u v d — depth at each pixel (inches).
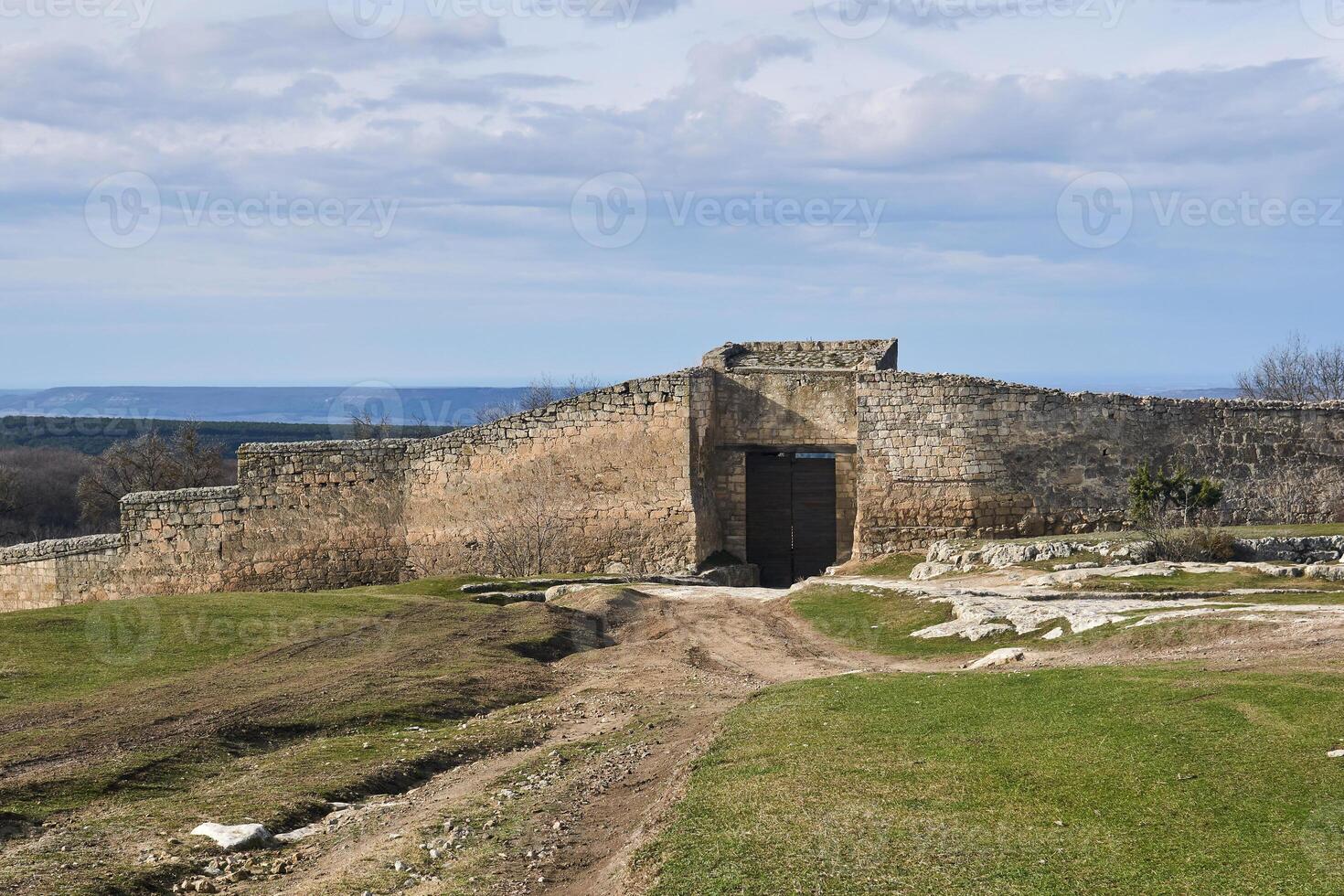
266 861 547.2
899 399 1583.4
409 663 967.0
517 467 1620.3
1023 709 649.6
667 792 593.9
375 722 803.4
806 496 1690.5
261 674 921.5
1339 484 1512.1
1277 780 485.1
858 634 1085.1
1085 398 1545.3
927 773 556.4
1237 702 592.1
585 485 1606.8
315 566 1637.6
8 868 516.1
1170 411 1536.7
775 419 1665.8
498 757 735.7
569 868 518.3
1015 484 1553.9
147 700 829.8
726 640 1095.0
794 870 458.3
